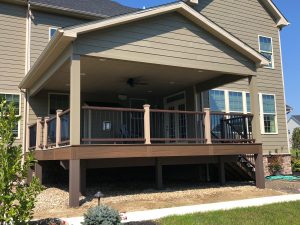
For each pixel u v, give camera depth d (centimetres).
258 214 671
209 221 608
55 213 689
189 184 1134
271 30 1681
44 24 1294
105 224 491
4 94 1207
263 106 1595
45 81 1036
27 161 486
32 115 1238
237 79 1124
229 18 1548
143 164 967
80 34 823
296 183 1191
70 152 780
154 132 1387
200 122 1228
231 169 1214
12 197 452
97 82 1198
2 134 470
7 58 1229
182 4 970
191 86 1326
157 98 1510
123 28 891
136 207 753
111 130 1325
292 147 4309
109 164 906
